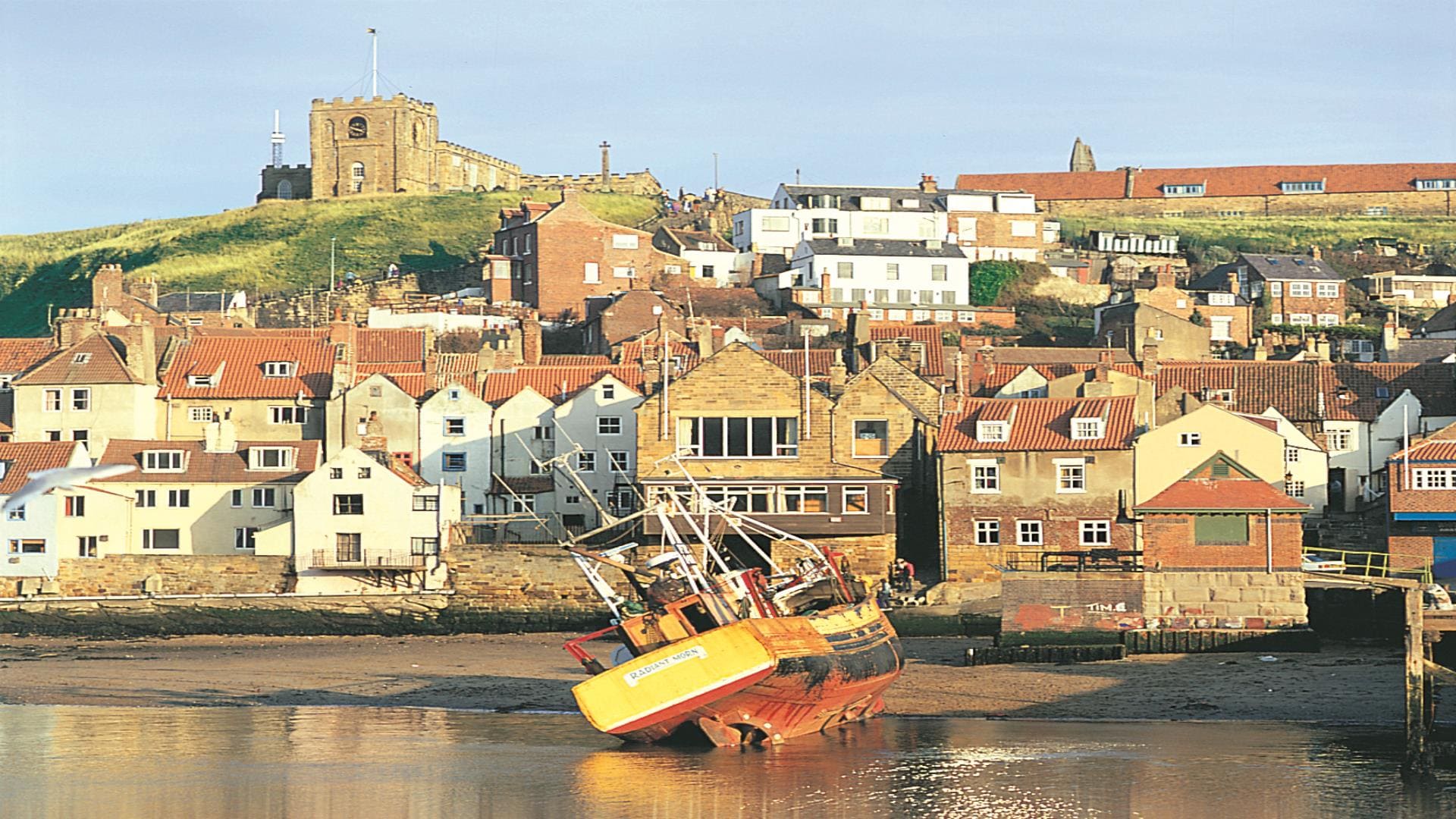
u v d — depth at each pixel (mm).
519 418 168875
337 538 156000
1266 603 120062
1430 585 124500
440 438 169250
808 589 106688
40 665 130750
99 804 81938
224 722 104250
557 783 85000
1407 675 86125
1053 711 103562
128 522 161750
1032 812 78000
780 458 151750
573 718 105312
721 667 89250
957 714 103688
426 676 122812
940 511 147250
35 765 90625
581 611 149750
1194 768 86500
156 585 155750
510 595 151250
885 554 149375
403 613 150750
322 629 151250
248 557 156250
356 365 182625
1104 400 149000
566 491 166875
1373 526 151000
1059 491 145625
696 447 152125
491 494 167625
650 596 94125
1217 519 120750
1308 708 102625
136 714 107938
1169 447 144125
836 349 187875
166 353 183250
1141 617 120875
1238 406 173375
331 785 85312
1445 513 141500
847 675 96000
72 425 174500
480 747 94812
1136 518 141875
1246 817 76500
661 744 94375
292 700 113438
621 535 151625
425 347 186375
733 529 149375
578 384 171500
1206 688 108312
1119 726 99000
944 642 132875
